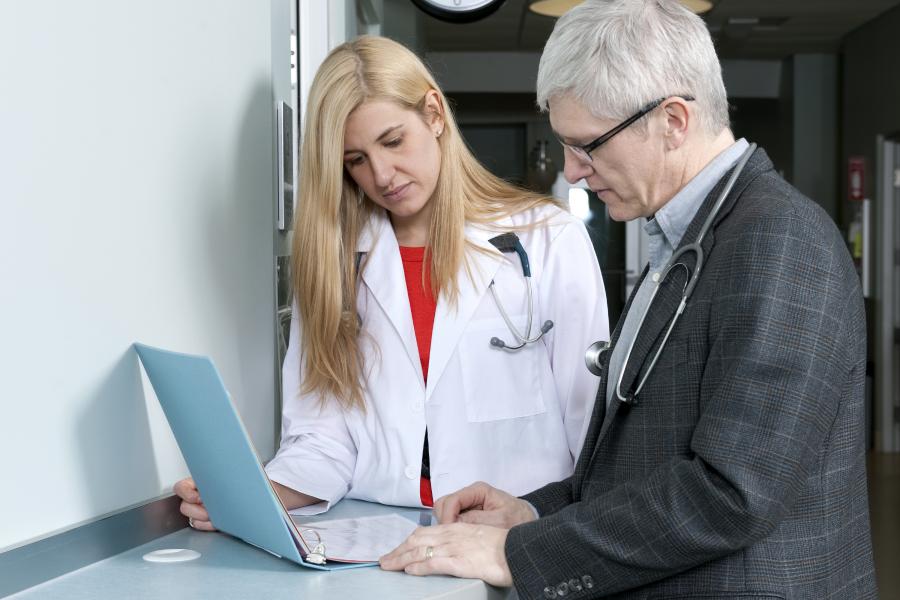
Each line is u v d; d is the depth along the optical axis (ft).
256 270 5.81
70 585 3.72
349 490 5.53
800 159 26.35
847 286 3.49
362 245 5.60
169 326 4.65
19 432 3.61
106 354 4.13
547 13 17.40
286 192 6.45
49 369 3.77
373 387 5.43
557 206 5.87
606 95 3.63
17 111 3.55
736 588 3.45
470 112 26.02
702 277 3.59
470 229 5.60
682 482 3.42
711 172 3.71
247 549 4.26
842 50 24.88
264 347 5.98
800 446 3.29
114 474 4.21
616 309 21.62
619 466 3.81
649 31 3.61
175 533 4.57
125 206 4.25
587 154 3.82
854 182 23.18
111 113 4.14
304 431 5.49
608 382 4.09
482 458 5.34
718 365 3.45
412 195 5.28
